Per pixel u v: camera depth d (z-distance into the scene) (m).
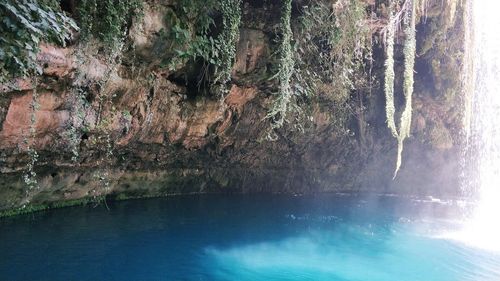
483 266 8.49
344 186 17.64
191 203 12.69
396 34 11.62
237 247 8.64
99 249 7.56
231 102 10.83
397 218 13.13
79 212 9.88
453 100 15.28
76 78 6.81
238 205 13.10
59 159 8.48
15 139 6.85
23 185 8.27
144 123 9.20
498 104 14.95
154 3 7.27
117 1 6.73
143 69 8.14
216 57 8.81
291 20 9.31
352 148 16.33
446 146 17.72
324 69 11.19
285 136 13.76
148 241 8.39
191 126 10.53
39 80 6.38
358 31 10.38
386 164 17.97
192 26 8.02
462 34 12.87
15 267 6.30
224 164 13.66
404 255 9.02
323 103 13.31
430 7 11.32
